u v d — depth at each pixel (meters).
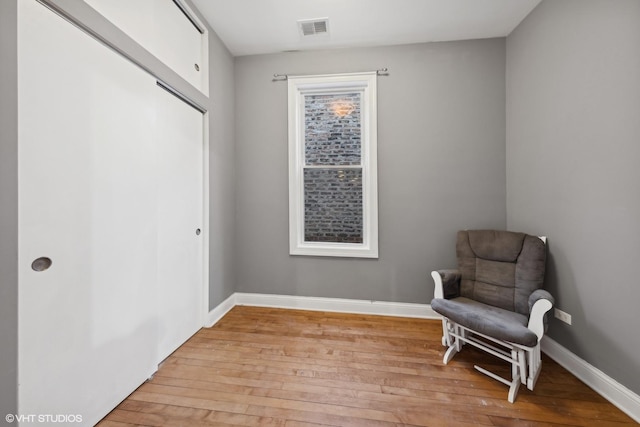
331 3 2.04
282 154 2.72
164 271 1.80
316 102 2.77
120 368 1.41
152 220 1.63
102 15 1.28
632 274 1.36
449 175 2.49
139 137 1.53
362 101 2.69
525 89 2.15
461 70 2.46
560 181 1.80
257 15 2.17
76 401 1.18
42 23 1.04
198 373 1.67
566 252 1.75
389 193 2.57
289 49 2.64
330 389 1.53
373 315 2.57
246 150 2.77
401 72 2.54
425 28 2.31
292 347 1.98
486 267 2.03
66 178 1.14
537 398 1.45
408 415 1.34
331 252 2.65
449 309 1.77
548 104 1.91
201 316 2.26
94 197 1.26
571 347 1.70
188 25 2.04
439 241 2.51
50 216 1.08
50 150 1.07
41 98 1.04
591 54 1.56
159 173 1.75
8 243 0.94
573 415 1.34
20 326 0.98
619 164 1.41
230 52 2.69
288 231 2.72
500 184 2.42
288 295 2.74
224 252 2.58
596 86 1.54
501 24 2.24
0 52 0.91
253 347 1.98
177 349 1.94
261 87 2.73
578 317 1.66
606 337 1.48
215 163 2.40
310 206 2.79
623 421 1.31
